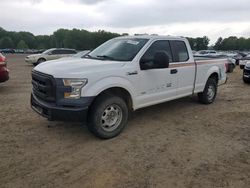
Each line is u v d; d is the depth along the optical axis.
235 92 9.88
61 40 114.06
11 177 3.62
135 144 4.74
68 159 4.15
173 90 6.18
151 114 6.55
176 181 3.57
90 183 3.50
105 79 4.74
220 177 3.67
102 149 4.52
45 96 4.70
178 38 6.42
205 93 7.44
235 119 6.27
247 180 3.60
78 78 4.45
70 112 4.46
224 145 4.74
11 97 8.39
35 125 5.64
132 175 3.70
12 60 33.97
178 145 4.71
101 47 6.21
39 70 4.95
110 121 4.94
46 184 3.47
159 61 5.18
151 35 6.10
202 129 5.56
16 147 4.55
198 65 6.87
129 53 5.46
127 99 5.32
